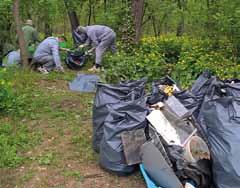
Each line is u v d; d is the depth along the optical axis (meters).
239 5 3.97
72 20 7.09
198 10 4.65
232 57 4.06
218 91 2.06
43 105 3.19
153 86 2.36
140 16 5.24
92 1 7.41
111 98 2.24
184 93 2.21
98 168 2.16
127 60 3.66
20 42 4.22
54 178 2.07
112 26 5.71
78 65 4.72
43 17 6.84
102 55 4.66
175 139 1.94
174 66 3.62
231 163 1.70
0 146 2.37
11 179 2.05
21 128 2.68
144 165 1.94
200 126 1.96
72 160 2.26
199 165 1.84
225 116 1.81
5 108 2.96
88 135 2.60
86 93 3.62
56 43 4.47
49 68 4.46
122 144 2.04
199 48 4.24
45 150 2.38
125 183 2.02
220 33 4.24
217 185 1.78
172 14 7.62
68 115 2.98
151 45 4.92
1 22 4.97
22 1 5.58
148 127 2.05
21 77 3.86
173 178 1.82
